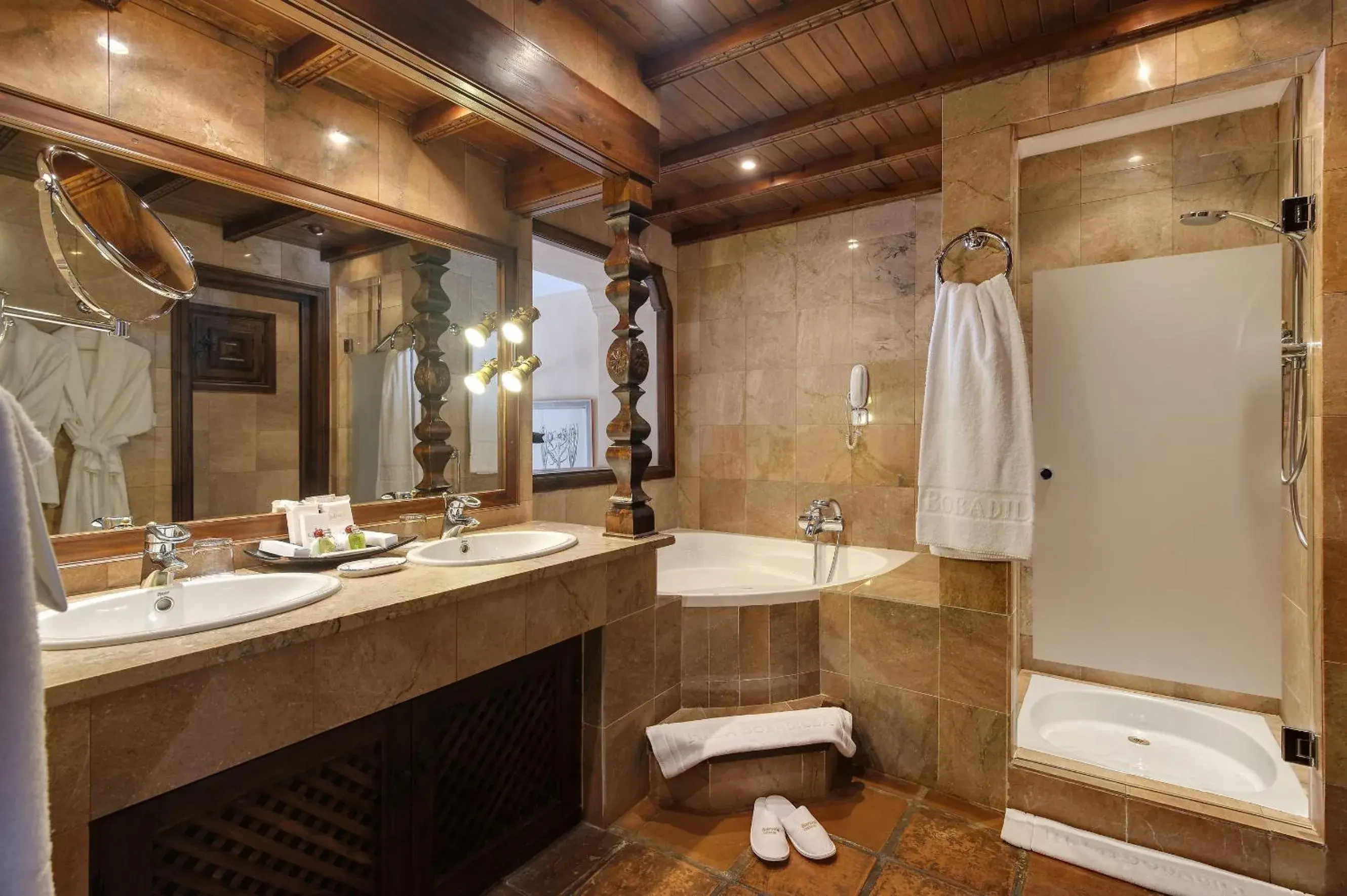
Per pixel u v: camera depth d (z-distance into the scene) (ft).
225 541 5.39
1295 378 6.67
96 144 5.04
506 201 8.67
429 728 5.33
